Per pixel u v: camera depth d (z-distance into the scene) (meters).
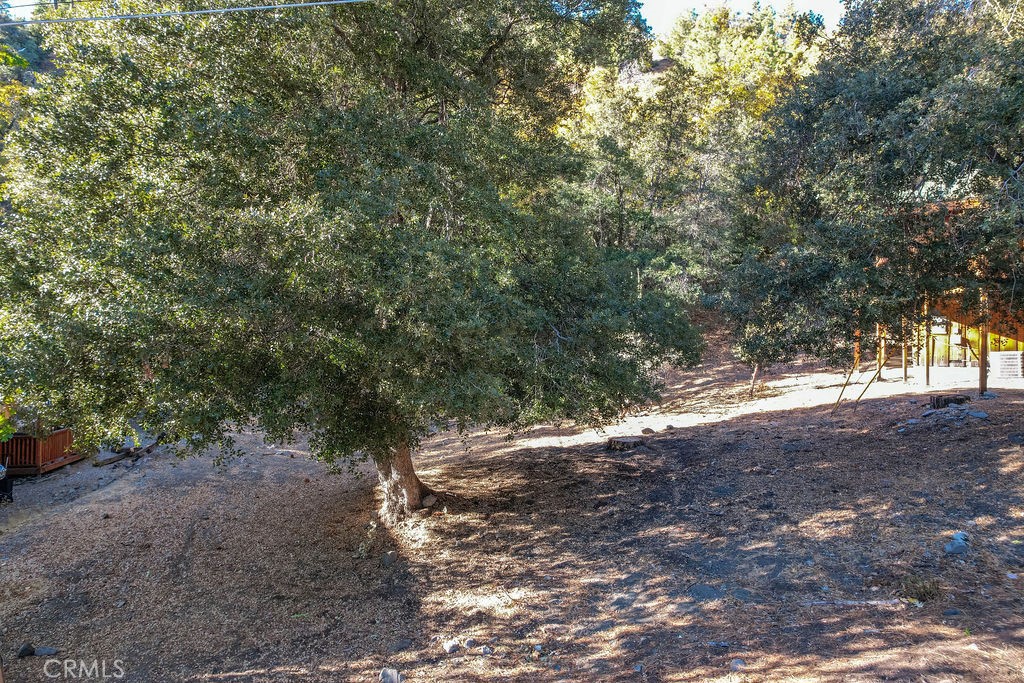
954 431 11.02
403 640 8.20
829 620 6.80
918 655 5.59
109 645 8.87
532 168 10.47
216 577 10.65
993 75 8.03
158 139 7.11
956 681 5.02
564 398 9.11
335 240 6.99
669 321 10.59
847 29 11.46
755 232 11.26
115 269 6.72
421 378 7.70
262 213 6.97
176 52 8.04
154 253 6.59
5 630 9.47
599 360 9.56
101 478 15.85
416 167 8.23
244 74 8.12
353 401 8.92
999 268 8.98
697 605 7.72
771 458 11.91
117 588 10.50
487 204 8.63
